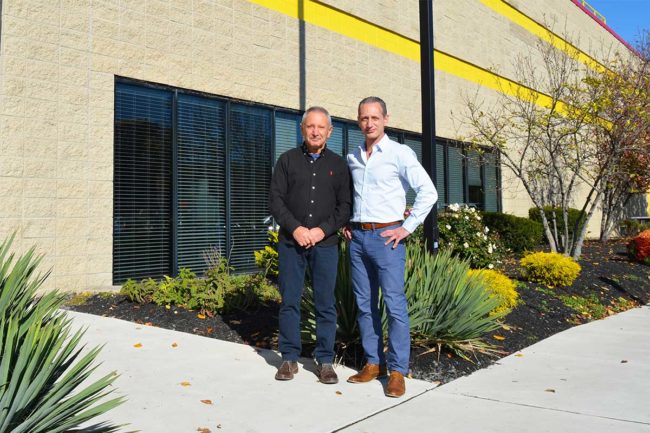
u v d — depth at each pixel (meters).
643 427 3.20
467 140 15.65
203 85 9.48
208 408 3.43
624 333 6.21
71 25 7.82
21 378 2.26
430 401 3.66
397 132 13.95
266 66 10.56
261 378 4.07
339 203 3.99
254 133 10.44
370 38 13.03
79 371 2.47
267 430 3.09
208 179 9.61
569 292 8.37
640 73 12.33
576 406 3.59
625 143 12.38
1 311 2.67
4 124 7.08
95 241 7.91
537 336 5.95
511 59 17.86
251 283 6.58
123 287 6.79
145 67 8.68
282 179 4.00
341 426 3.16
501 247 11.36
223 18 9.85
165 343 5.03
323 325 4.01
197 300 6.27
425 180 3.80
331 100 11.90
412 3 14.33
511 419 3.33
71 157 7.72
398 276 3.86
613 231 22.25
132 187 8.55
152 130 8.85
